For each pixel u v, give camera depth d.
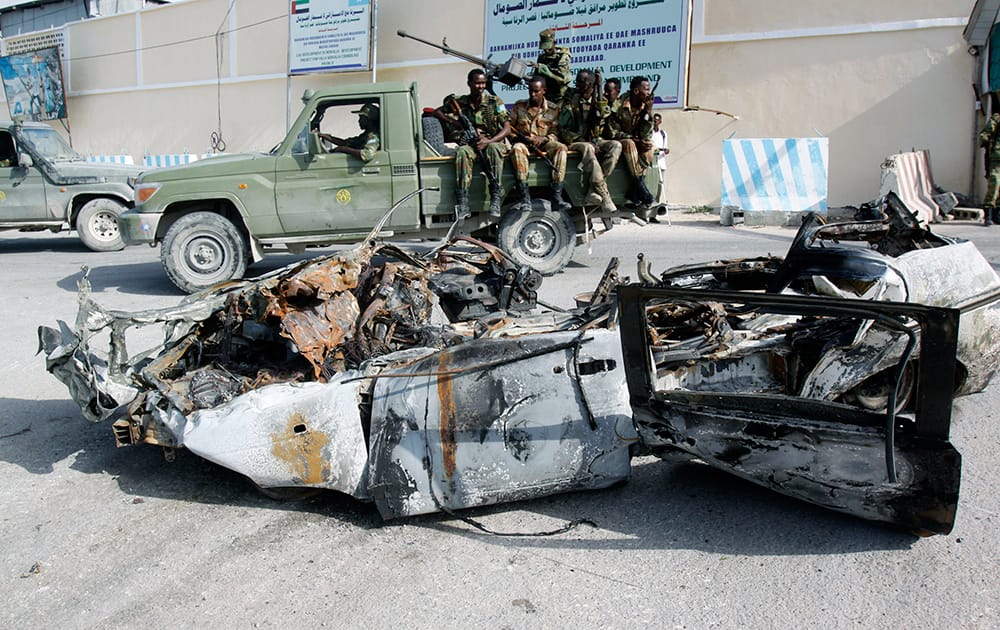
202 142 23.33
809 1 14.38
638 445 3.72
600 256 10.26
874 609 2.80
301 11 19.98
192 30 22.89
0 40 28.33
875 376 4.07
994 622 2.71
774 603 2.86
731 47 15.15
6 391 5.57
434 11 18.50
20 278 10.12
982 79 13.12
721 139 15.46
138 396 3.89
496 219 8.61
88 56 25.62
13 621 2.90
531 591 2.98
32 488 3.99
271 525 3.57
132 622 2.87
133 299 8.49
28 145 12.87
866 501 3.21
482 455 3.51
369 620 2.83
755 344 3.84
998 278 4.64
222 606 2.95
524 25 16.97
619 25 15.70
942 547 3.18
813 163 12.88
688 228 13.27
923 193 12.83
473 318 4.89
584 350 3.67
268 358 4.55
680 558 3.18
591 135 8.86
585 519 3.52
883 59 13.95
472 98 8.68
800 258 4.33
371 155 8.38
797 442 3.24
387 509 3.49
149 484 4.02
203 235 8.60
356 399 3.60
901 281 4.07
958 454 2.97
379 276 4.72
